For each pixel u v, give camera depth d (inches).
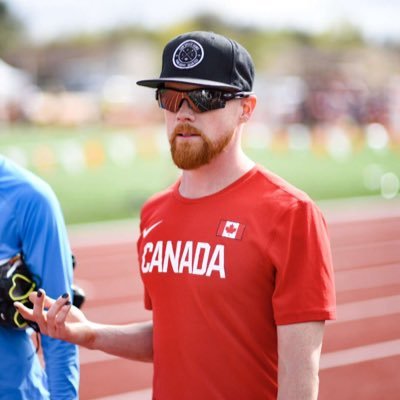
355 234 585.6
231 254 103.8
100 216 616.4
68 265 125.6
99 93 1296.8
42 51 1828.2
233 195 107.7
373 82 1533.0
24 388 122.7
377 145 1192.8
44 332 108.2
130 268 458.3
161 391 110.7
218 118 106.5
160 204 118.3
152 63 1822.1
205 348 104.8
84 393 261.9
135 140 1008.2
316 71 1831.9
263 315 103.9
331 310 101.8
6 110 1205.7
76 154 888.9
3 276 118.4
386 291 411.5
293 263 101.3
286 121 1221.1
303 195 104.8
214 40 108.2
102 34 1918.1
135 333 124.2
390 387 271.0
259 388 104.9
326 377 279.6
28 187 121.1
